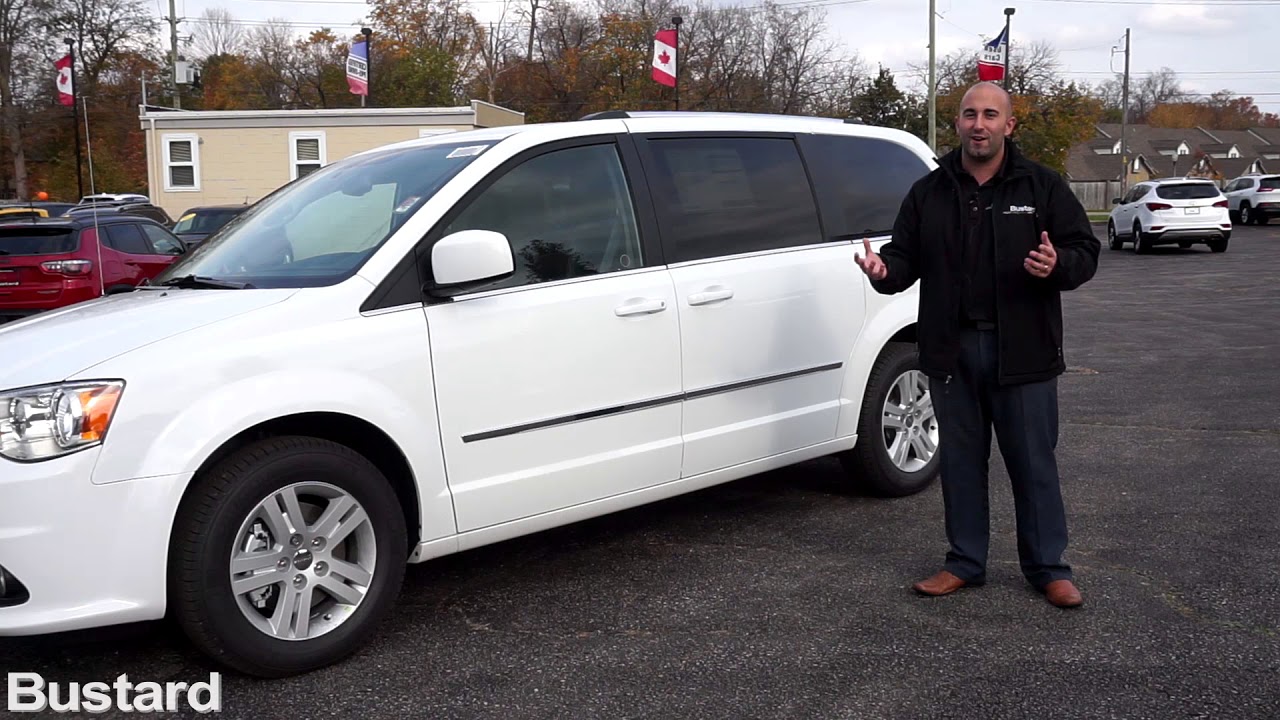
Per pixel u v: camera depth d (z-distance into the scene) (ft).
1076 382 28.58
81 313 12.42
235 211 60.49
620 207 14.46
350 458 11.80
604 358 13.79
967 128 12.84
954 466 13.75
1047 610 13.15
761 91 181.16
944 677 11.34
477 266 11.98
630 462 14.20
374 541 12.05
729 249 15.52
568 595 14.02
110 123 129.49
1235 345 34.24
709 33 181.68
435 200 12.82
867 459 17.63
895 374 17.79
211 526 10.86
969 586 13.98
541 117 175.63
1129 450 20.90
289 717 10.79
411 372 12.16
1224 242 81.30
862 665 11.69
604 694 11.14
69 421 10.28
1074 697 10.83
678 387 14.66
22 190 128.98
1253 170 306.55
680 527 16.88
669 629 12.82
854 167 17.85
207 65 188.34
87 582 10.36
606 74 171.12
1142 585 13.85
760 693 11.07
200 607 10.89
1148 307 46.34
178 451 10.63
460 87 184.44
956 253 13.21
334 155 89.25
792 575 14.57
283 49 189.57
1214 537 15.64
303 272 12.55
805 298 16.25
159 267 40.42
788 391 16.17
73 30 128.26
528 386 13.10
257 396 11.09
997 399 13.38
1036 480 13.37
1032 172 12.88
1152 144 310.04
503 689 11.31
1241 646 11.95
